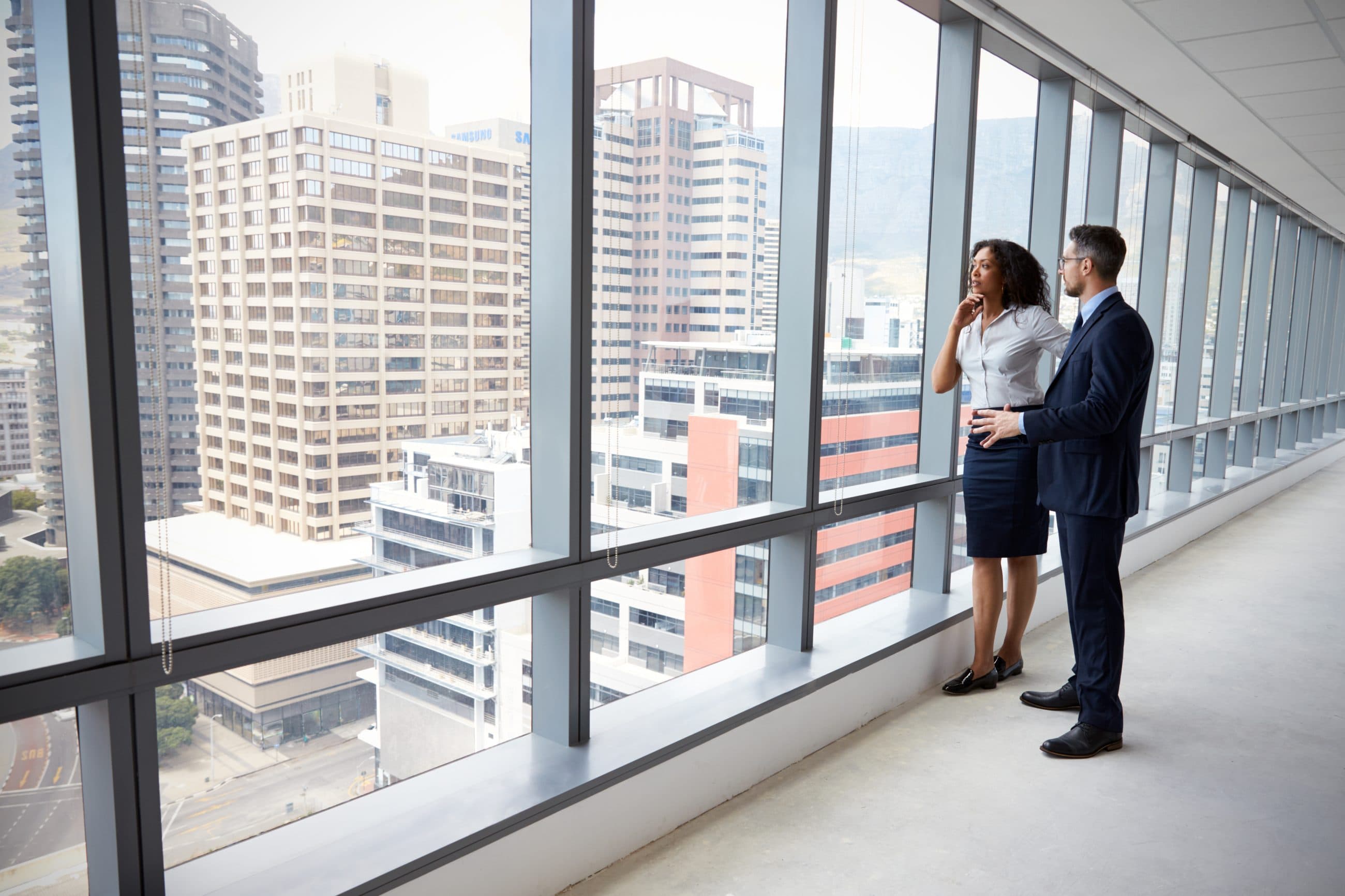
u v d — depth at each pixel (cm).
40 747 138
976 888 205
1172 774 264
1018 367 298
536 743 219
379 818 181
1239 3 329
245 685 163
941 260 353
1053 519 491
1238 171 642
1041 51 374
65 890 143
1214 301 704
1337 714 312
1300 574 518
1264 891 206
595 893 199
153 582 145
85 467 131
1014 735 289
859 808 240
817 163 274
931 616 337
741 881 205
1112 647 275
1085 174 470
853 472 328
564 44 194
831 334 302
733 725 240
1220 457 734
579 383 204
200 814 160
